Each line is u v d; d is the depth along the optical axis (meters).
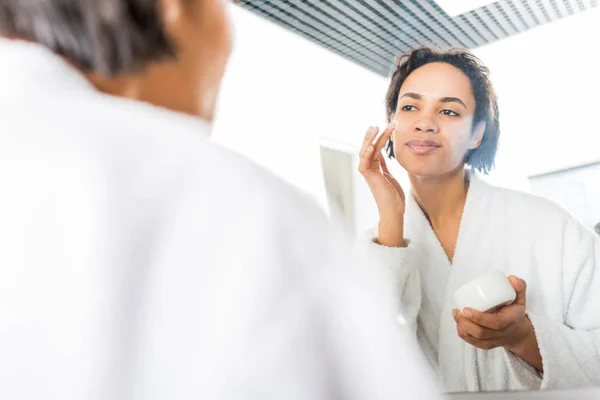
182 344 0.15
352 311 0.16
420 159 0.87
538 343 0.69
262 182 0.18
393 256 0.79
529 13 0.99
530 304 0.80
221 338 0.14
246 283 0.15
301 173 1.06
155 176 0.17
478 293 0.66
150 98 0.22
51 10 0.19
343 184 1.00
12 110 0.19
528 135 0.89
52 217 0.17
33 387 0.16
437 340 0.83
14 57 0.20
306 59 1.16
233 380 0.14
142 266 0.16
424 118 0.87
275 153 1.08
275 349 0.14
